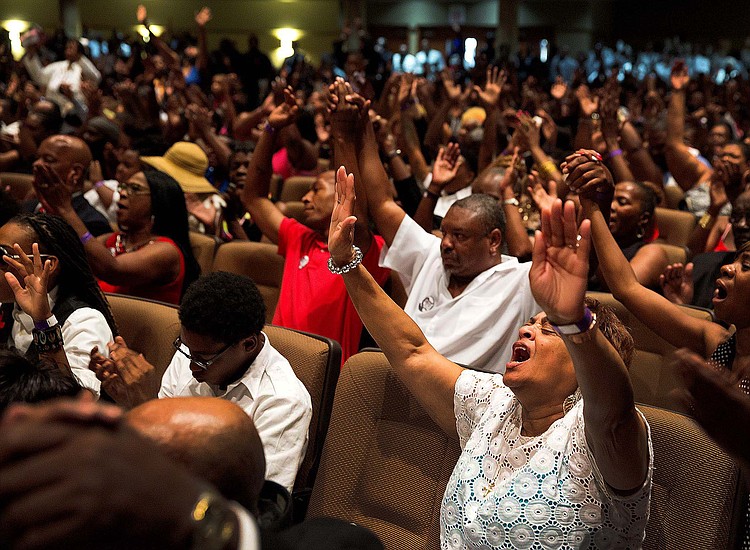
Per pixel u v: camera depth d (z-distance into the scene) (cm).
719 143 706
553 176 375
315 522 113
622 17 2623
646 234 366
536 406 163
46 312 209
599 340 132
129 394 201
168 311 255
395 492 196
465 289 268
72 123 775
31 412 62
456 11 2533
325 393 212
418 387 190
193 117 532
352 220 187
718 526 162
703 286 324
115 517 58
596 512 150
